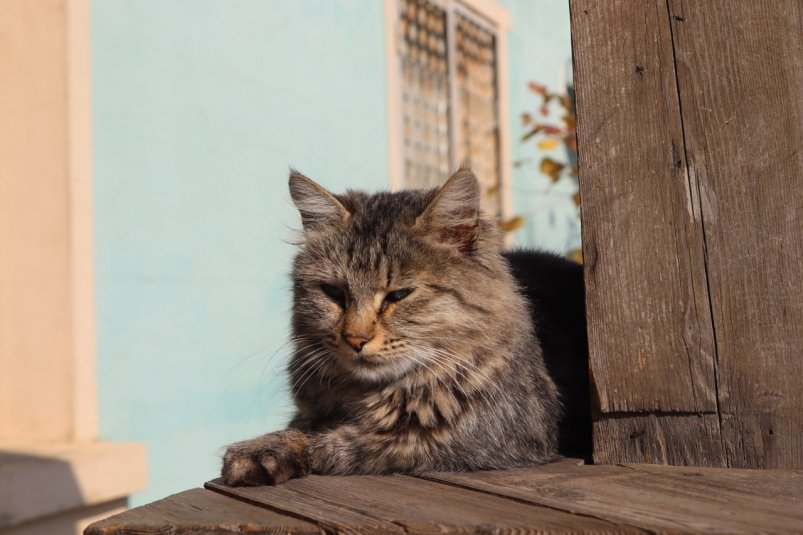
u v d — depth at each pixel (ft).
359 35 4.88
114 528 1.96
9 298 3.53
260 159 4.17
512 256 3.02
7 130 3.52
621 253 2.27
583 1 2.31
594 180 2.30
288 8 4.33
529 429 2.46
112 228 3.57
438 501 2.05
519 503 2.01
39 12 3.47
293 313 2.69
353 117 4.81
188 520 1.97
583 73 2.31
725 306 2.21
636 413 2.28
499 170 6.32
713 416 2.22
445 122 5.85
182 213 3.83
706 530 1.80
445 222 2.56
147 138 3.70
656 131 2.25
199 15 3.90
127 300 3.62
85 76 3.49
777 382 2.18
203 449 3.89
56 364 3.46
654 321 2.25
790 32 2.18
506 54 6.48
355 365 2.50
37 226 3.48
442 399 2.42
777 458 2.18
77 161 3.46
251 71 4.13
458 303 2.50
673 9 2.25
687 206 2.23
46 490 3.15
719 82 2.22
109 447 3.42
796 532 1.78
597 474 2.19
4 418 3.55
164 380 3.74
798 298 2.17
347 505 2.04
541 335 2.67
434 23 5.74
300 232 2.77
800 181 2.17
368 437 2.40
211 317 3.94
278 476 2.25
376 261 2.54
